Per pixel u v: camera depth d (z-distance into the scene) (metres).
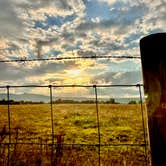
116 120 15.19
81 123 14.62
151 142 2.79
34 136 8.81
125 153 6.42
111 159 5.82
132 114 17.09
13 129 9.81
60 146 4.88
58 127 12.88
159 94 2.77
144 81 2.86
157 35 2.83
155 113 2.77
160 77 2.78
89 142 9.26
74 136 10.38
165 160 2.73
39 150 5.25
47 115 16.59
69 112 18.52
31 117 14.76
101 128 12.77
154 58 2.81
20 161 5.02
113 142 9.36
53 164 4.78
